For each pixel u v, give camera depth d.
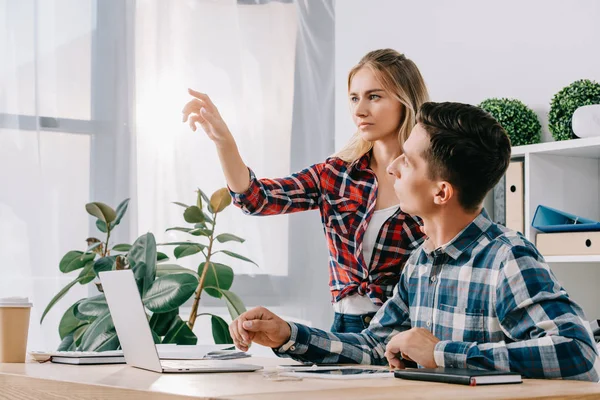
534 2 2.89
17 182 3.43
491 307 1.44
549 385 1.17
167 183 3.64
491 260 1.45
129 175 3.58
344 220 2.19
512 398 1.02
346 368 1.43
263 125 3.81
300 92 3.86
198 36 3.73
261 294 3.74
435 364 1.34
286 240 3.78
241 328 1.53
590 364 1.28
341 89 3.83
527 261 1.40
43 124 3.48
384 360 1.65
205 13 3.75
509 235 1.47
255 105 3.81
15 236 3.41
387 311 1.69
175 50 3.69
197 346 1.92
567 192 2.64
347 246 2.18
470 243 1.50
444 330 1.51
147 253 2.68
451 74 3.24
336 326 2.18
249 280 3.73
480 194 1.50
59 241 3.46
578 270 2.60
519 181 2.61
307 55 3.88
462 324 1.48
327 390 1.07
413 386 1.14
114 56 3.60
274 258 3.76
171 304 2.58
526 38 2.92
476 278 1.47
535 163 2.58
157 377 1.28
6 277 3.38
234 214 3.74
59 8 3.54
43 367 1.55
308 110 3.87
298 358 1.58
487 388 1.12
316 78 3.88
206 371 1.37
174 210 3.63
